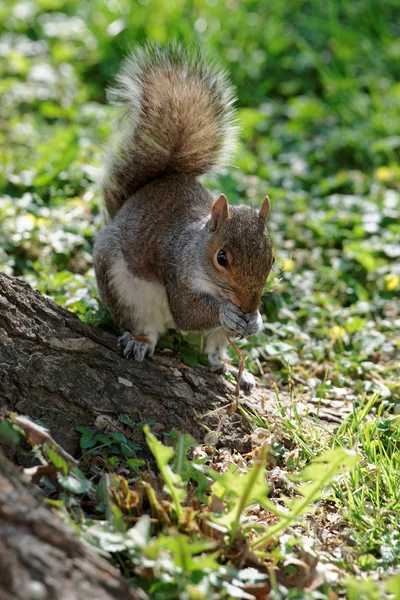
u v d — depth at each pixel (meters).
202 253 8.23
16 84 15.05
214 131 9.43
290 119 15.55
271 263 8.09
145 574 5.37
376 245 11.83
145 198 9.15
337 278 11.41
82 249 10.98
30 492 5.24
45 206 11.65
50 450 5.94
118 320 8.94
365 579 6.00
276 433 7.78
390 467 7.23
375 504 6.90
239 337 8.73
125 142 9.45
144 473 6.46
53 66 15.77
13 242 10.60
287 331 10.09
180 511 5.80
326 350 9.93
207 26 16.58
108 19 16.52
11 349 7.05
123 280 8.80
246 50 16.48
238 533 5.86
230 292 8.05
